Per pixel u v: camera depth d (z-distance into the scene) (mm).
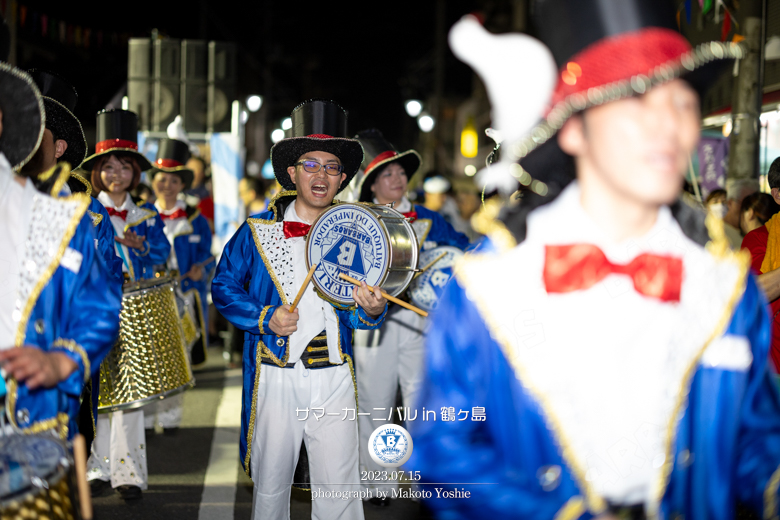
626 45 1418
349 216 3537
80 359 2092
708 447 1603
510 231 1627
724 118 7969
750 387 1642
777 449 1607
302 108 3807
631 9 1424
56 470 1861
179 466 5285
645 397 1568
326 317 3561
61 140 3869
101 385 4020
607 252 1592
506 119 1519
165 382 4168
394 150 5484
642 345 1565
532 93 1500
